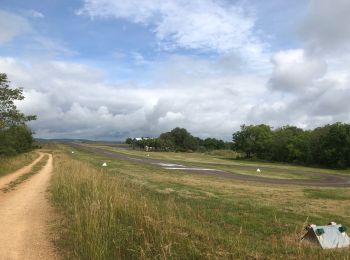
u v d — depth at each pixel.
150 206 12.12
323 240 9.88
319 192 25.92
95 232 9.17
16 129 38.47
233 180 34.09
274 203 19.72
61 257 8.85
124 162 57.03
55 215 13.78
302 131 98.75
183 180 31.19
